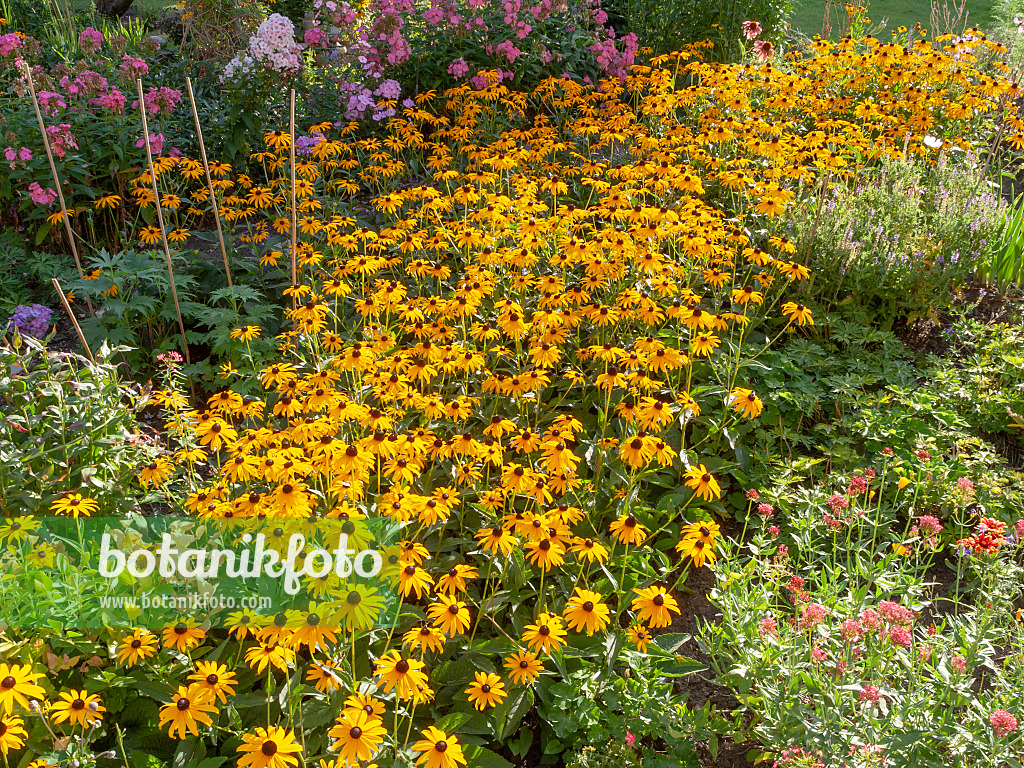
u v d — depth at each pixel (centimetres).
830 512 380
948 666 281
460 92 763
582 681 293
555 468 329
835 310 541
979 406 450
